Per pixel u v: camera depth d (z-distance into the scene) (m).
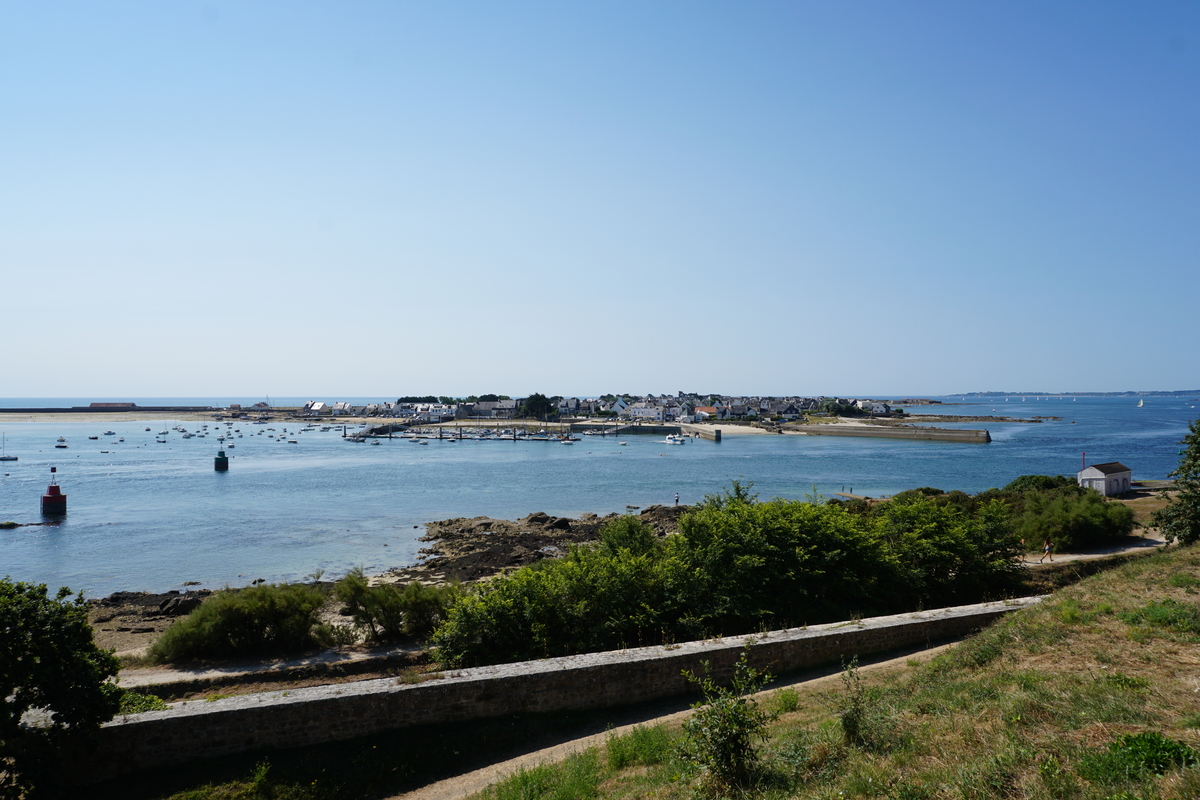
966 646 13.67
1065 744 8.23
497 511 66.00
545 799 10.27
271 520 59.50
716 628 19.03
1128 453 113.81
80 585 38.00
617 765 11.29
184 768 11.95
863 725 10.06
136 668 20.59
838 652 16.64
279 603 22.11
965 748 8.77
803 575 20.95
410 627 23.48
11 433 180.50
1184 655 10.97
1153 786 6.89
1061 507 38.25
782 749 10.21
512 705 13.98
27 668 10.71
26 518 59.22
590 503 71.62
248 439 169.25
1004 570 25.52
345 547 48.78
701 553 20.89
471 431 189.38
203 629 21.41
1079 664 11.21
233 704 12.65
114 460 112.69
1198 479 25.33
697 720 9.86
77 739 11.45
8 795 10.77
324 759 12.40
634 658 15.04
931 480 85.69
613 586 18.83
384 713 13.16
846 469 99.62
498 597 18.17
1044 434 164.75
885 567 22.56
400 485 85.06
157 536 52.06
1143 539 38.09
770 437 175.88
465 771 12.50
